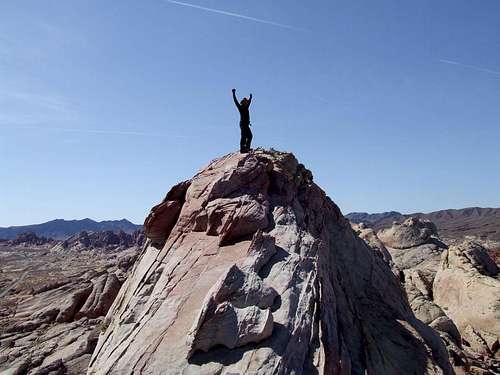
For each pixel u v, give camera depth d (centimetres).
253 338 1373
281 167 2514
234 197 2133
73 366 2914
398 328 2145
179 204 2362
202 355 1380
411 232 7719
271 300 1534
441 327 3559
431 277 5812
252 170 2258
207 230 2052
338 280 2141
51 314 4531
